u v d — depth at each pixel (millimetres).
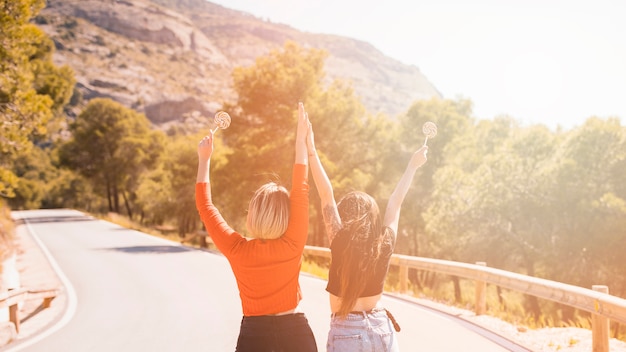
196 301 11844
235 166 34594
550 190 27094
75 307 11602
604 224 24641
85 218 53531
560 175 26734
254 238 3072
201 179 3172
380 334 2949
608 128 26594
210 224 3084
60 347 8016
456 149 39594
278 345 3018
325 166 33094
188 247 25781
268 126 35531
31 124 23531
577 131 28125
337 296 2953
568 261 26625
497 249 29875
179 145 53094
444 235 31125
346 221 3020
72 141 79375
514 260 31172
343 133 38000
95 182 82938
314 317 9672
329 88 37656
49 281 15641
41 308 11945
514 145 30984
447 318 9797
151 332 8906
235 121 36031
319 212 38094
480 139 42656
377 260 2949
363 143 39625
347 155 38688
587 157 26625
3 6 21797
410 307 11078
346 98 38594
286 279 3061
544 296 7934
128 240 29797
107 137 79000
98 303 11969
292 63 36812
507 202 28297
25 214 63625
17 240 29922
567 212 26781
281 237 3053
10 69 23078
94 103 78875
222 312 10562
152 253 22906
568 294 7316
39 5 23078
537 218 27734
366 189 38812
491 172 29562
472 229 30281
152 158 81625
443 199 31797
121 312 10812
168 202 64250
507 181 28516
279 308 3057
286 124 34688
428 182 39875
